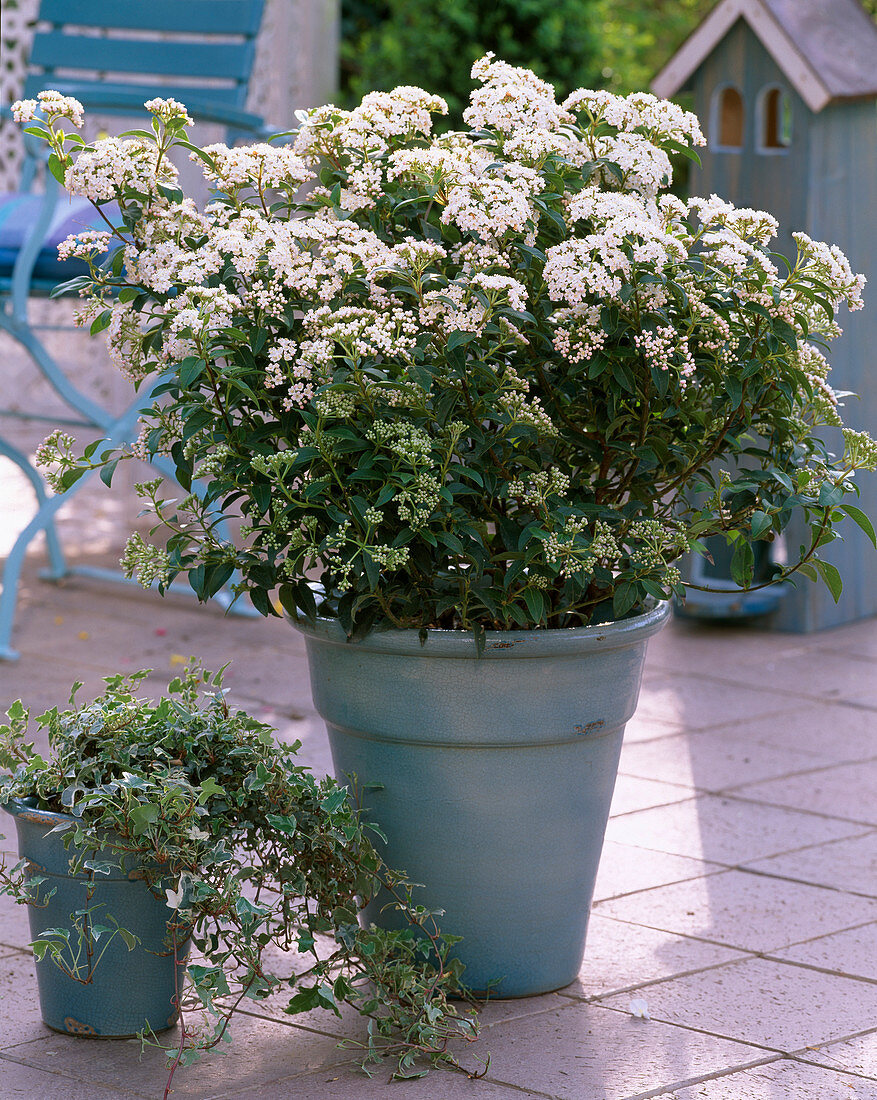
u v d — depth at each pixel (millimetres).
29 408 6473
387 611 1935
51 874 1899
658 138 2084
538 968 2090
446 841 2018
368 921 2096
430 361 1929
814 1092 1825
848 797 3037
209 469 1938
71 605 4621
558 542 1841
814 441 2090
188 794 1814
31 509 6211
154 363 1979
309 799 1949
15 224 3955
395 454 1833
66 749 1963
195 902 1808
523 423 1896
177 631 4336
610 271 1864
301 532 1885
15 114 1895
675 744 3389
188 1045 1919
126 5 4316
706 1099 1802
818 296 1941
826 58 4301
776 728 3537
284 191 2150
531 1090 1821
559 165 1982
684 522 2070
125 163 1884
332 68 5922
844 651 4336
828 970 2209
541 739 1980
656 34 8719
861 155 4484
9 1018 2021
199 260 1875
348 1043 1953
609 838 2775
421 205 2078
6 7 5414
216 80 4527
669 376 1944
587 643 1948
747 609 4480
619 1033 1985
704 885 2549
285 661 4023
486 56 2094
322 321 1851
